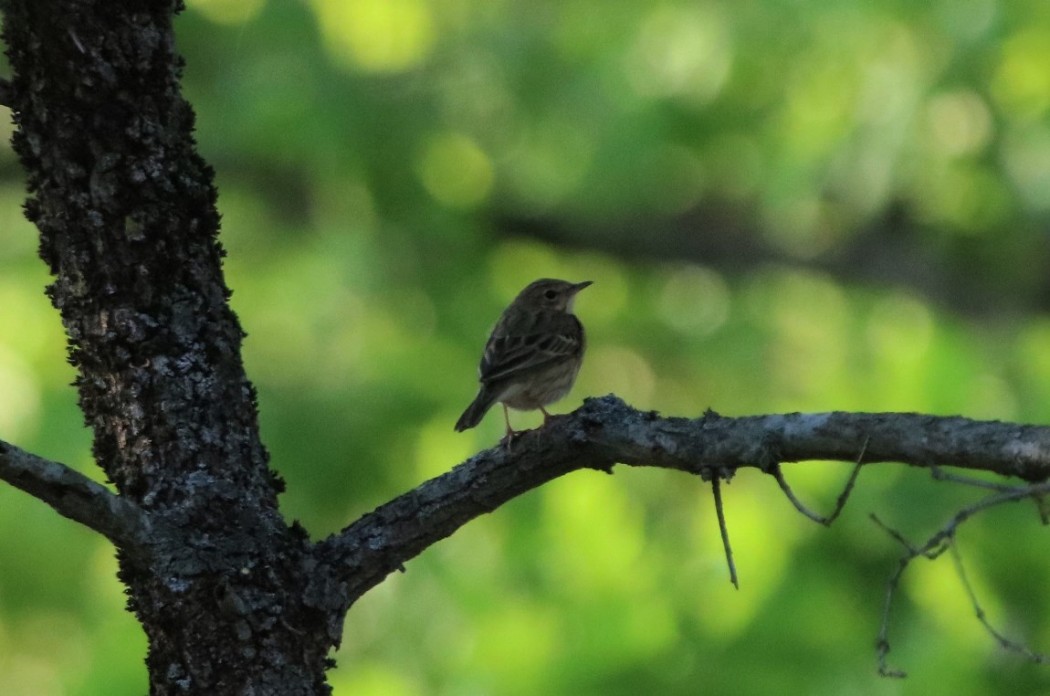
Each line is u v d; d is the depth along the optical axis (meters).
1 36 6.31
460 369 15.77
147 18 6.32
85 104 6.21
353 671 15.02
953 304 15.98
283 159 15.96
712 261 17.08
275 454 14.88
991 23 14.00
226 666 5.98
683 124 15.36
